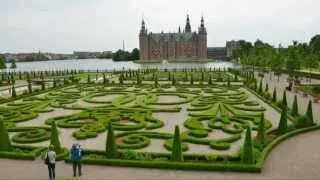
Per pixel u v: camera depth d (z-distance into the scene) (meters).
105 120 38.41
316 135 33.03
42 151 27.69
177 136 24.50
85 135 32.38
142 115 40.97
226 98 55.47
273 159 25.78
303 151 27.78
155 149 28.78
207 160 25.16
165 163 23.89
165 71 131.62
